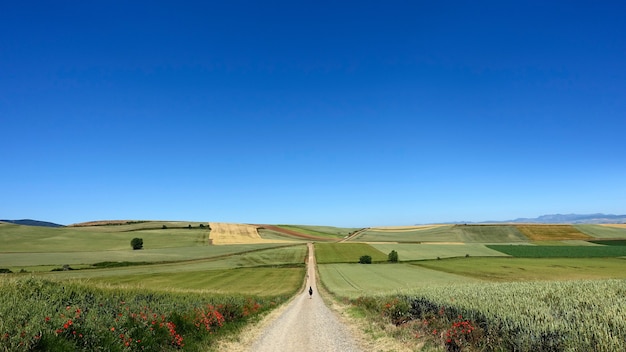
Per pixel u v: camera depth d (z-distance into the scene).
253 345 13.80
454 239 132.75
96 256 88.50
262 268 81.56
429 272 71.38
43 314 9.28
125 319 11.30
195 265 83.50
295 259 95.25
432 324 14.20
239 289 53.09
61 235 118.56
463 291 19.03
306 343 14.13
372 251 108.00
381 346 13.20
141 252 99.94
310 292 46.03
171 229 146.62
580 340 8.30
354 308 27.06
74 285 13.53
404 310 17.89
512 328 10.19
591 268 71.31
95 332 9.62
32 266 70.88
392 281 60.38
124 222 164.75
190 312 15.35
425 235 145.00
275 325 19.30
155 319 12.34
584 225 142.00
